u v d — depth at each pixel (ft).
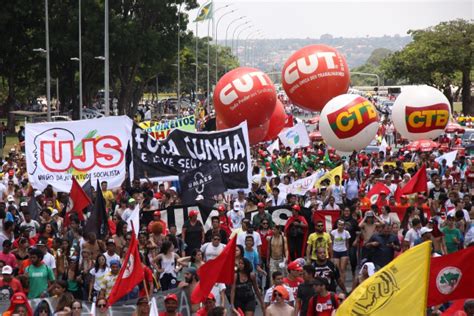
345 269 72.38
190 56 462.60
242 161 85.35
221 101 133.90
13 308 50.67
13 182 91.81
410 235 70.85
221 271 50.93
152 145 84.84
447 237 72.28
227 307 58.70
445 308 58.03
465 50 388.16
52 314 53.11
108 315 53.01
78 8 262.88
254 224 72.43
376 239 66.69
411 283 41.70
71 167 85.56
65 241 65.10
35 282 59.88
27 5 259.80
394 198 84.94
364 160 121.70
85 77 283.79
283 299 52.85
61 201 84.33
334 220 79.56
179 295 55.36
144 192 83.15
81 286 61.21
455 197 83.61
